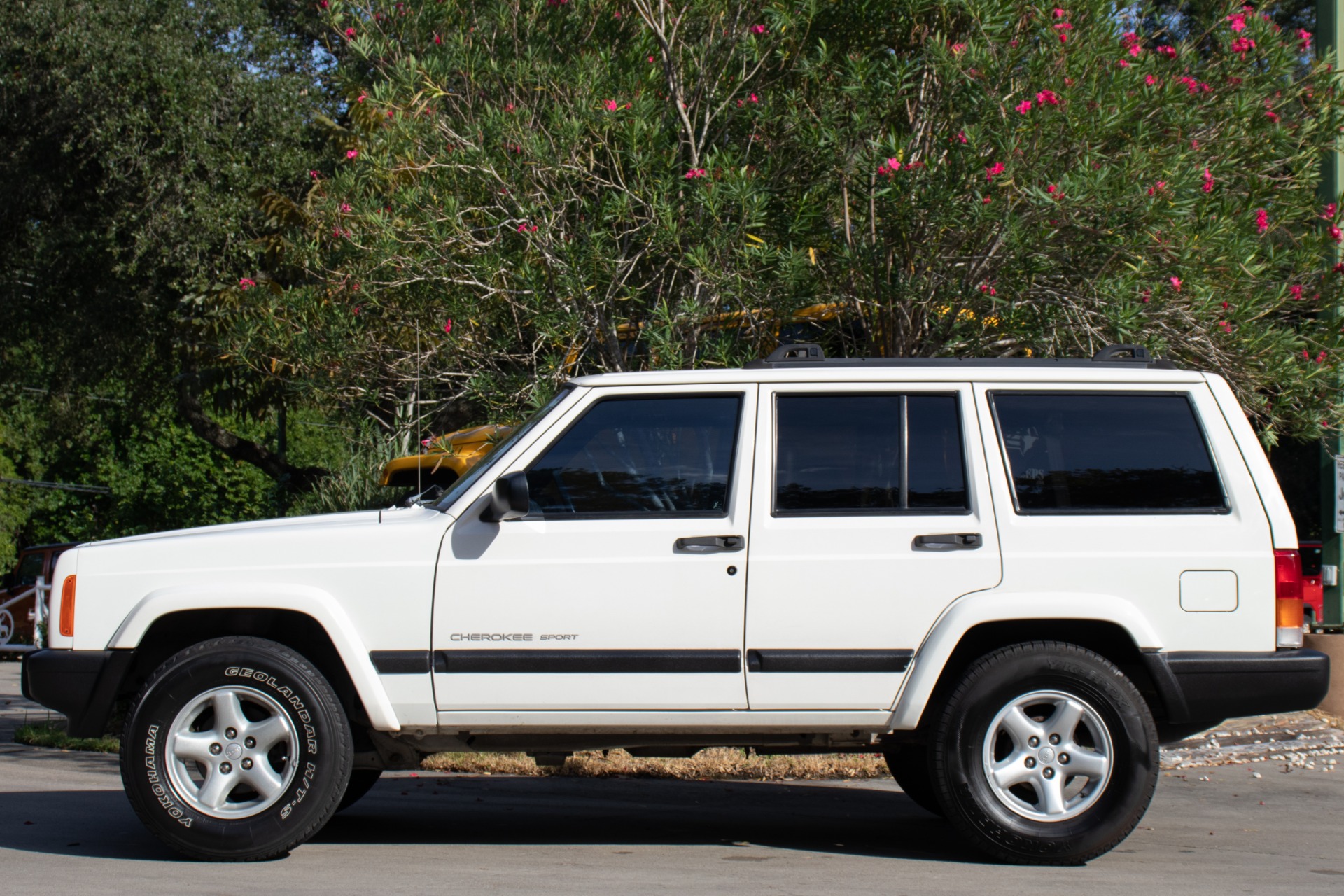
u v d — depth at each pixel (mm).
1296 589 5125
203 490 40188
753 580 5055
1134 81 7234
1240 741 8852
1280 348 7230
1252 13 7859
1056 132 7043
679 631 5047
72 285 19656
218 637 5352
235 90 17906
